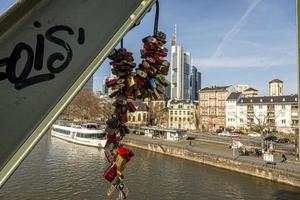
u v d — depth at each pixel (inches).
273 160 1512.1
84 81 61.9
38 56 59.7
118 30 65.7
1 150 56.4
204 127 4404.5
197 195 1154.7
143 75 85.4
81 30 63.1
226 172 1557.6
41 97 59.3
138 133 3159.5
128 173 1480.1
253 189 1246.9
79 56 62.4
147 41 86.4
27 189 1103.0
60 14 61.9
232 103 4131.4
